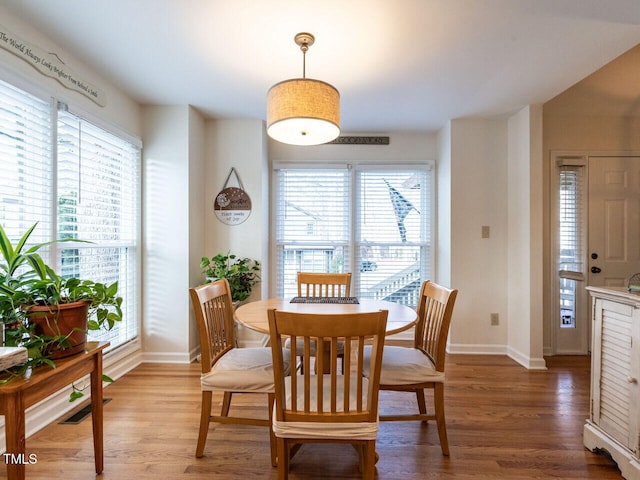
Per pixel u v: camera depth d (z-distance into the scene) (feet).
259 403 6.97
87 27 5.86
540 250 9.04
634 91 8.77
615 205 10.17
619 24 5.67
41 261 4.28
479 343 10.13
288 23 5.72
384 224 11.54
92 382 4.80
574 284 10.24
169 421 6.26
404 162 11.40
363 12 5.42
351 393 4.50
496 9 5.33
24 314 3.99
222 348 6.05
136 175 9.01
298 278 8.03
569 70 7.29
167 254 9.21
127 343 8.67
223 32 6.00
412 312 5.90
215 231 10.39
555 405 6.95
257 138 10.36
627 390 4.79
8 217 5.43
